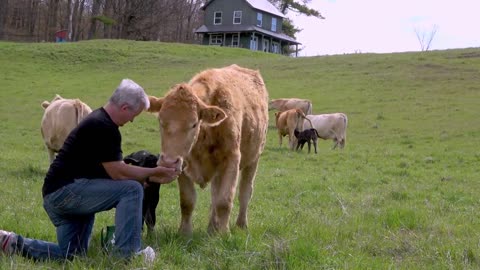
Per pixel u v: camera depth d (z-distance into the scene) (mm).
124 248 5473
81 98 34688
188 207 7047
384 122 28031
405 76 38906
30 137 23953
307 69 44156
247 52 59438
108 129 5449
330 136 24609
